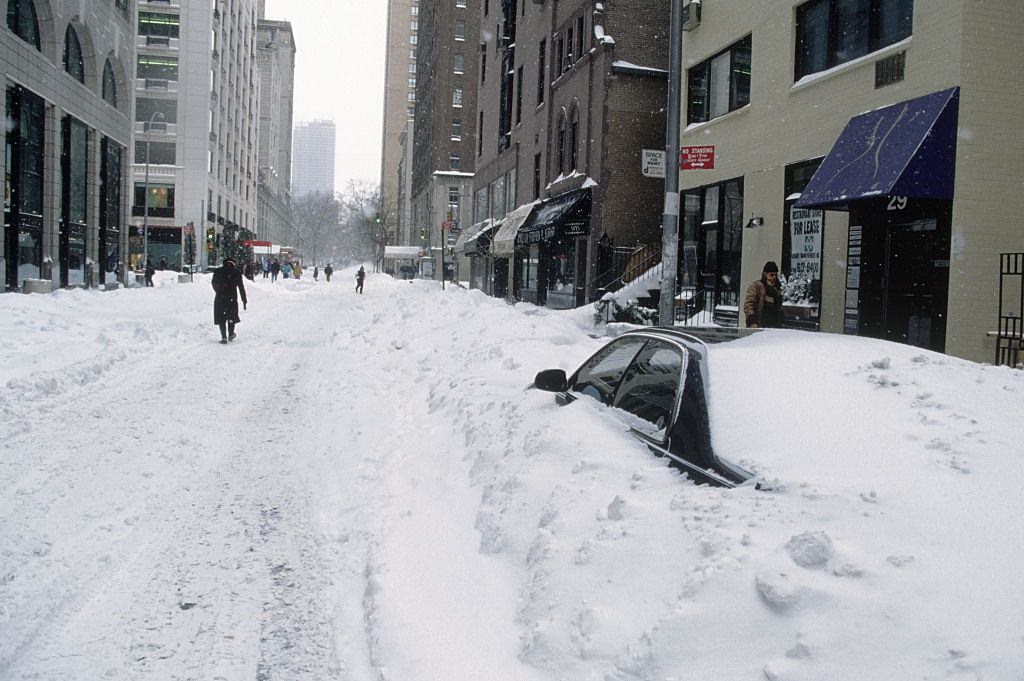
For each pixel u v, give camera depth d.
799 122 15.85
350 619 4.21
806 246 15.66
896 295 13.27
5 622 4.14
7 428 8.25
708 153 13.57
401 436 8.30
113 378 11.93
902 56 12.91
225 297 17.30
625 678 2.72
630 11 26.66
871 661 2.27
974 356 11.83
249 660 3.85
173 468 7.20
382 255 118.50
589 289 26.41
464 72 82.25
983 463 3.00
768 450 3.42
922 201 12.53
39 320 16.05
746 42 18.25
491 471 5.43
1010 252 11.91
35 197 25.75
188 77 68.38
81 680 3.62
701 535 3.06
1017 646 2.11
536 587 3.52
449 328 15.90
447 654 3.46
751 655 2.51
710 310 19.84
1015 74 11.90
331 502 6.37
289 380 12.71
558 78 31.03
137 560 5.07
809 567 2.66
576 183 28.05
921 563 2.49
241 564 5.05
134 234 68.06
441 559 4.53
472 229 49.38
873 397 3.70
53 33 25.84
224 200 79.69
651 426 4.27
